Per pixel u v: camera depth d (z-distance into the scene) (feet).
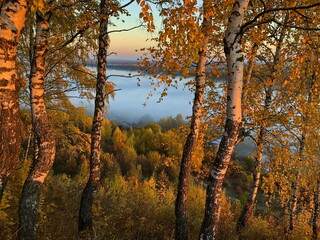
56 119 27.86
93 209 21.03
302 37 19.26
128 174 45.88
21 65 21.66
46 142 12.66
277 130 21.36
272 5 17.28
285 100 20.84
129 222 19.31
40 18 12.00
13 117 9.47
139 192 30.25
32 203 12.23
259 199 49.73
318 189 26.30
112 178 39.09
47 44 12.46
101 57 16.88
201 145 22.21
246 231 26.30
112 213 22.18
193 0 8.92
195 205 28.84
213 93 23.30
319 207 26.96
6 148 9.40
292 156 21.30
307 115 19.63
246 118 20.61
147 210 23.41
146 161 55.52
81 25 12.61
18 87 9.70
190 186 39.68
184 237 18.58
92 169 17.43
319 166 24.21
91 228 17.28
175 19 9.17
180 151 25.99
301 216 31.07
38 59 12.12
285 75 21.09
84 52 23.27
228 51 11.91
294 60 13.48
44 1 11.00
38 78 12.28
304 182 26.66
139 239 18.26
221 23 17.87
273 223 31.37
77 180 34.32
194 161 21.77
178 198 18.74
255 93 22.70
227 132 12.78
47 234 14.32
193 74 18.61
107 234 16.97
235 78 12.04
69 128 29.84
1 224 13.35
